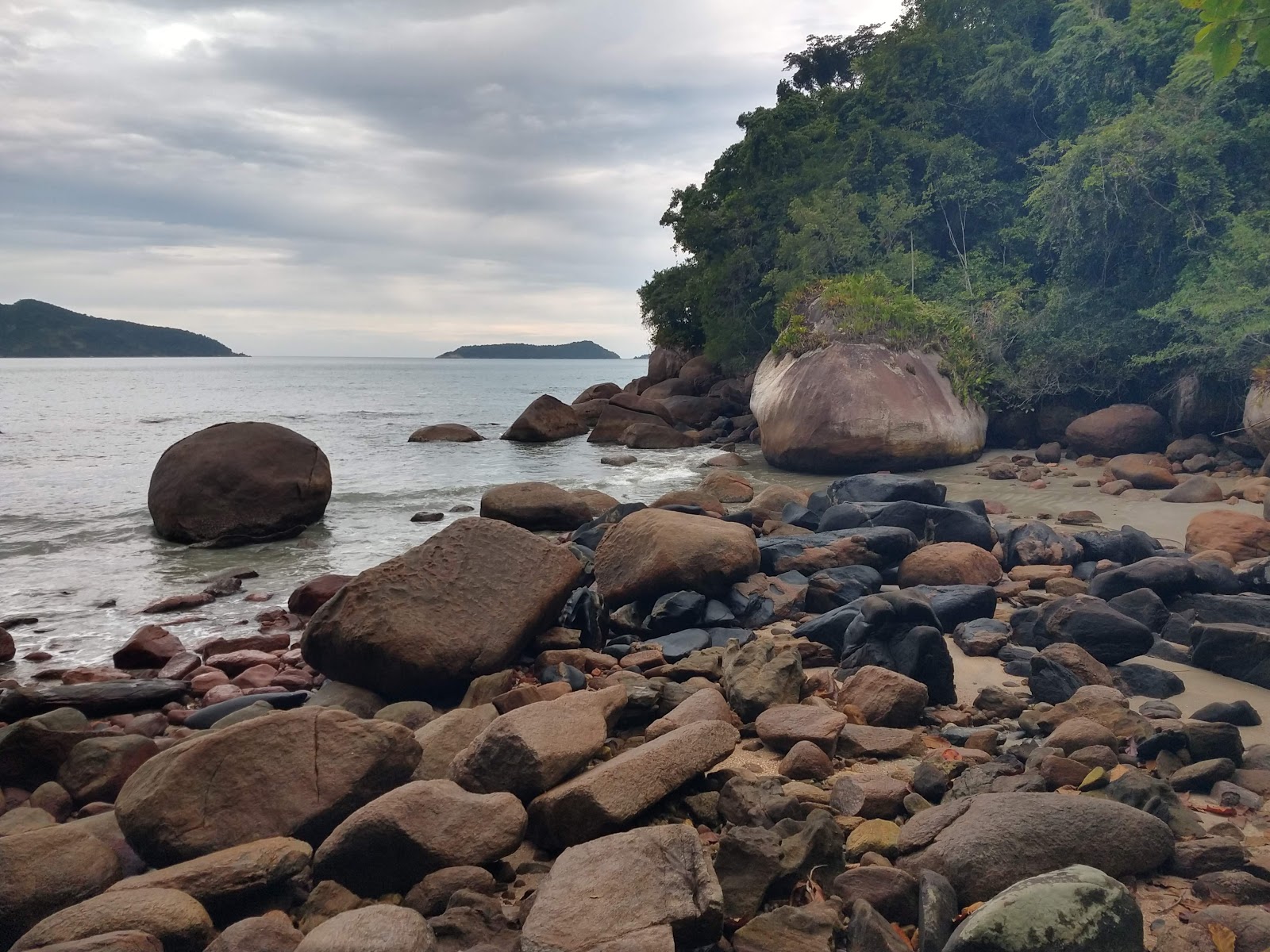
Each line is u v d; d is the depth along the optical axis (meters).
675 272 43.56
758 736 6.15
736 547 9.62
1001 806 4.36
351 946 3.41
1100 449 22.64
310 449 15.73
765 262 36.88
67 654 9.38
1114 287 25.72
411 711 6.70
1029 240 30.53
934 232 33.28
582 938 3.49
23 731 6.07
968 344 25.56
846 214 32.44
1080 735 5.61
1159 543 11.57
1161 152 23.61
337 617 7.41
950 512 11.83
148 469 24.39
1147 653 7.64
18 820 5.11
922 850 4.33
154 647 8.95
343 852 4.34
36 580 12.46
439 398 75.56
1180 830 4.50
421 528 15.85
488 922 3.87
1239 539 11.19
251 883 4.12
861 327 24.78
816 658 8.00
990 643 7.98
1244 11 5.29
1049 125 32.53
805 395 22.55
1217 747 5.40
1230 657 7.13
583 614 8.68
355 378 159.62
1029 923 3.35
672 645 8.34
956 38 34.03
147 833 4.57
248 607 11.06
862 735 5.96
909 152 33.53
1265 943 3.52
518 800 4.67
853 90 36.97
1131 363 24.25
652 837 4.04
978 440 23.94
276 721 4.96
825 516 12.56
